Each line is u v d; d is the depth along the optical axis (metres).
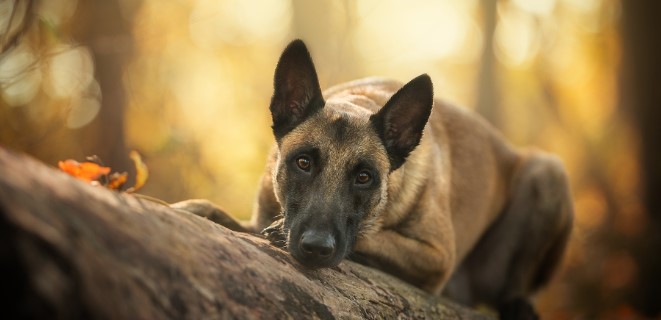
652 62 15.38
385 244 5.36
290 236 4.34
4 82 6.32
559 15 27.97
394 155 5.22
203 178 13.80
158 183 13.41
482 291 7.58
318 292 3.54
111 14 13.46
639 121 15.52
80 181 2.73
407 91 5.09
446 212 6.00
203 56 20.23
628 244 14.73
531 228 7.30
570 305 14.14
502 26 27.42
